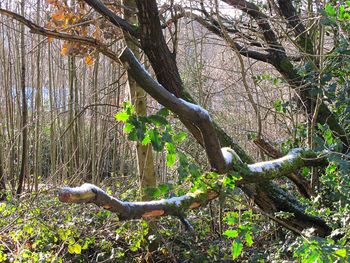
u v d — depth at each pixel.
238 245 2.64
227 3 4.80
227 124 6.03
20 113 10.72
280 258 3.95
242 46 5.18
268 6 5.14
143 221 4.81
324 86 4.08
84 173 7.72
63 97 10.48
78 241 4.83
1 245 4.84
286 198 3.88
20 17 4.40
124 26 4.25
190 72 5.73
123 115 2.15
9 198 6.23
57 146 10.55
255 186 3.80
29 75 11.91
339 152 3.09
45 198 6.34
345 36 3.61
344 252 2.32
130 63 2.11
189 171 2.41
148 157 5.23
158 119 2.20
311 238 2.50
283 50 4.81
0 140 9.97
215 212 5.50
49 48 10.20
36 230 5.14
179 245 5.27
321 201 4.05
